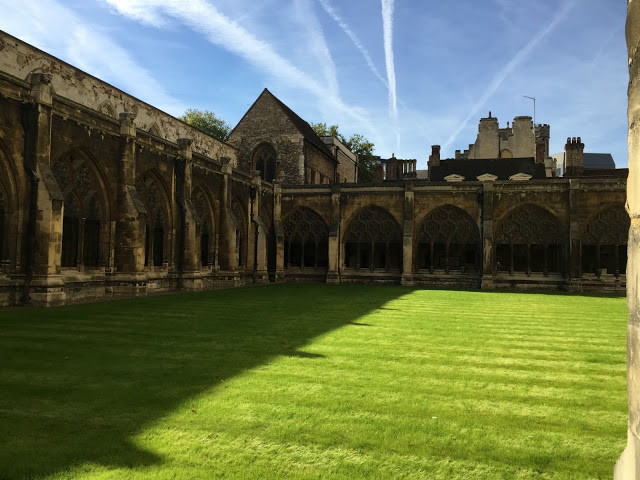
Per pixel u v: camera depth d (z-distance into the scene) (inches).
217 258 1037.2
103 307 558.9
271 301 669.9
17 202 583.2
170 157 881.5
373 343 349.4
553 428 183.8
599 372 275.1
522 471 146.4
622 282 1106.7
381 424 183.3
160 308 553.9
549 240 1175.0
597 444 168.7
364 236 1312.7
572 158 1611.7
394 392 226.4
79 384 229.9
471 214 1221.7
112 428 174.1
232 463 146.9
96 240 735.7
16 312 500.1
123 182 744.3
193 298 705.6
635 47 87.4
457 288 1151.0
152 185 861.2
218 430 173.3
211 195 1016.2
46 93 598.9
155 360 281.4
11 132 574.9
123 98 1054.4
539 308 646.5
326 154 1786.4
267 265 1267.2
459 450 161.2
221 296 754.2
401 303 679.7
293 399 210.7
